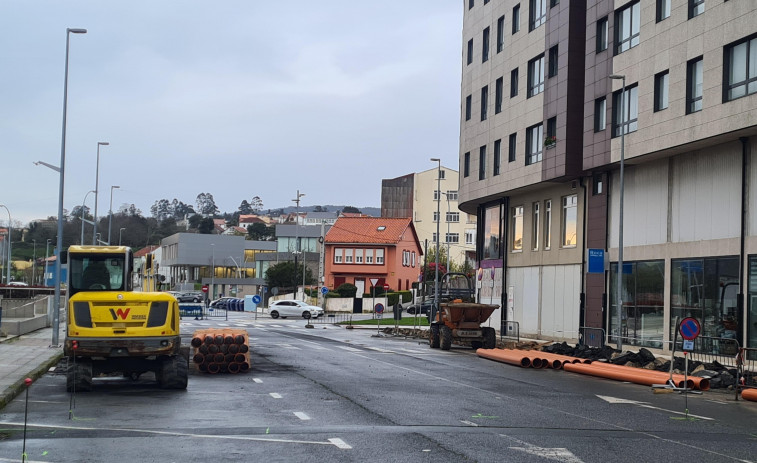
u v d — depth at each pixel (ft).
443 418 42.47
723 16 84.89
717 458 32.68
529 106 131.03
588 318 116.37
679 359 78.69
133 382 60.23
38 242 509.76
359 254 308.19
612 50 106.93
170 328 54.85
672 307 97.14
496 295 148.25
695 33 89.51
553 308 127.85
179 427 38.58
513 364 84.58
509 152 137.80
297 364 76.84
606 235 112.68
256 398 50.39
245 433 36.81
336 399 49.96
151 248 506.48
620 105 106.11
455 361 87.40
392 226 315.99
